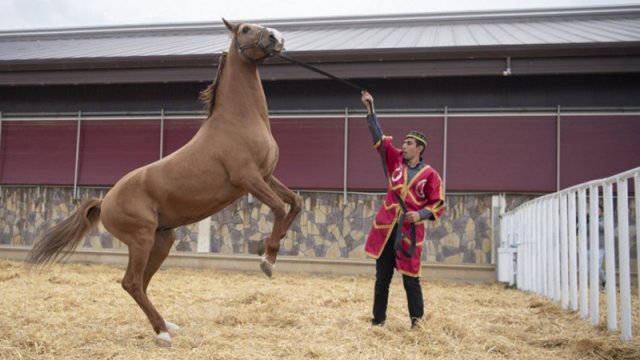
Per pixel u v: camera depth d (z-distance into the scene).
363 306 6.46
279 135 10.52
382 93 10.27
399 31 13.70
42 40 16.31
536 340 4.70
